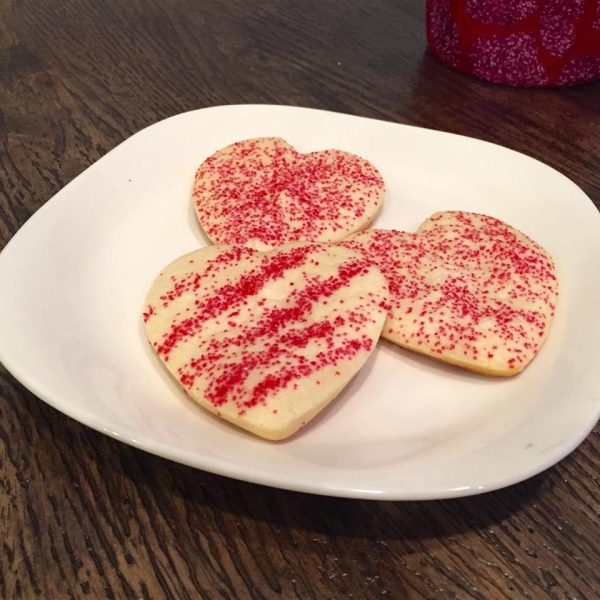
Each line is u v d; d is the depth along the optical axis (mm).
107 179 256
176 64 369
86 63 367
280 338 200
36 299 206
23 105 333
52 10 415
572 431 172
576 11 312
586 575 164
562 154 306
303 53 381
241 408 181
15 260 211
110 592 160
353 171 268
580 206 245
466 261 234
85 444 188
